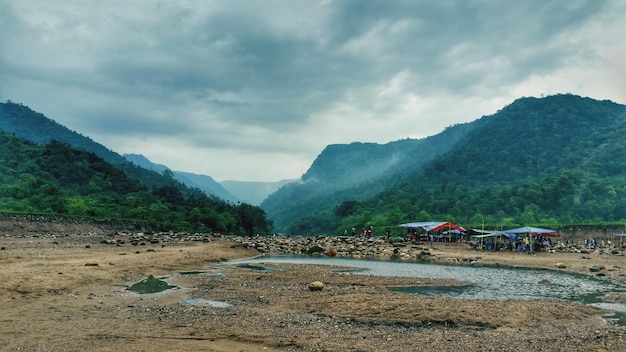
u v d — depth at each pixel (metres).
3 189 85.50
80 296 20.50
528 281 32.50
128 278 27.16
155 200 116.94
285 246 66.00
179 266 35.47
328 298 21.42
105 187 123.75
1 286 20.03
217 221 112.38
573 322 18.05
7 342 13.12
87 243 48.81
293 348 13.56
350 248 62.44
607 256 55.97
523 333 16.06
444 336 15.29
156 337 14.23
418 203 160.75
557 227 91.94
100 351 12.58
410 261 50.31
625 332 16.45
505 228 103.38
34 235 57.41
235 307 19.41
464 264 47.56
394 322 17.17
